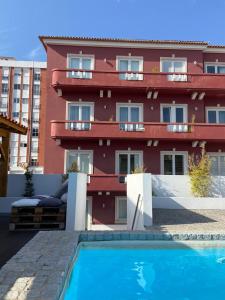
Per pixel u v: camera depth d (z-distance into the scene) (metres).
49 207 10.77
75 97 20.97
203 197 16.67
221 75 20.72
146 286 6.55
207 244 9.06
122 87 20.27
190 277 7.13
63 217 10.81
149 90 20.69
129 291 6.30
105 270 7.48
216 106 21.64
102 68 21.59
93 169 20.25
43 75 58.12
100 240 9.08
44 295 4.33
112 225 19.12
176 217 13.22
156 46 21.94
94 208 19.33
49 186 18.20
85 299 5.86
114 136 19.62
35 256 6.60
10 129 15.16
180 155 20.80
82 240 9.03
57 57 21.39
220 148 20.91
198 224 11.81
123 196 19.55
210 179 18.20
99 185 18.36
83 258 8.27
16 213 10.41
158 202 15.26
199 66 22.02
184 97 21.48
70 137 19.52
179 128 19.97
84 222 12.86
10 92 56.78
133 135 19.72
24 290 4.53
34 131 55.94
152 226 11.30
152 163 20.52
